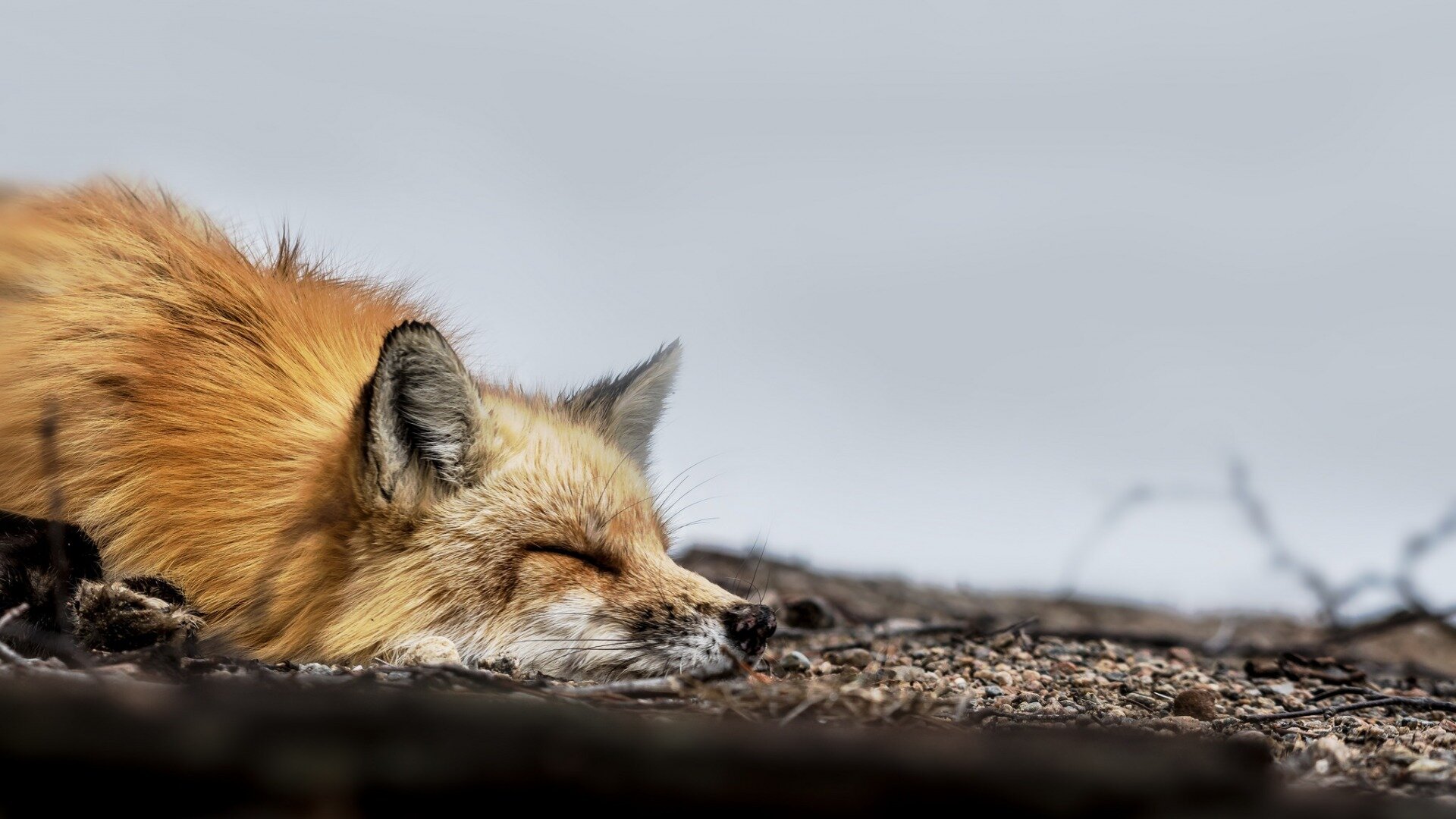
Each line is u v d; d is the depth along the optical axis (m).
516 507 11.04
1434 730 11.02
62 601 9.07
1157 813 5.39
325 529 10.40
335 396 11.02
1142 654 17.03
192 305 11.02
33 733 5.11
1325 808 5.56
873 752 5.43
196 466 10.40
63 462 10.18
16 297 10.76
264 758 5.16
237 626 10.23
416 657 10.05
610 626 10.88
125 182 12.67
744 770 5.32
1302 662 16.17
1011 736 6.73
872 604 22.27
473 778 5.22
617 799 5.25
